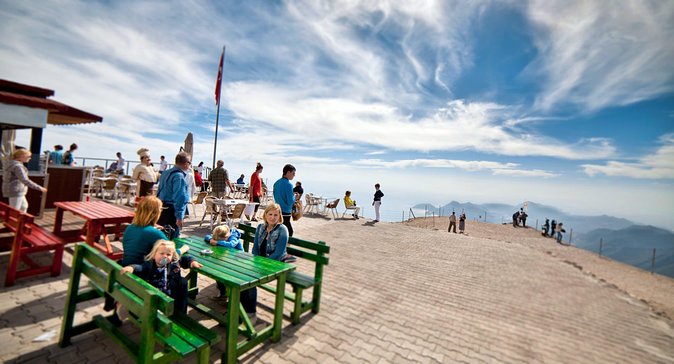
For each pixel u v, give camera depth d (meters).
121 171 15.16
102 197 12.73
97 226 5.11
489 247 11.66
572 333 4.63
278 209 4.20
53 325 3.32
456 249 10.77
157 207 3.17
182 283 3.20
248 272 3.23
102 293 3.21
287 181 6.37
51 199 8.23
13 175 5.43
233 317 2.90
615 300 6.53
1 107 5.91
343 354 3.41
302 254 4.53
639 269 12.25
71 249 5.80
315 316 4.34
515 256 10.41
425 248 10.45
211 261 3.57
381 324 4.30
